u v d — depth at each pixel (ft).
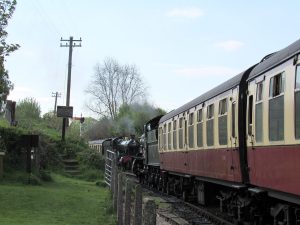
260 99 34.35
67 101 150.10
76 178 93.15
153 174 92.22
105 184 79.77
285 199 30.68
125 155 133.59
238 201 42.39
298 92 27.61
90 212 47.60
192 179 59.82
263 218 37.86
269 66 32.48
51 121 213.66
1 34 54.03
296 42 28.55
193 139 55.47
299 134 27.32
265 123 32.96
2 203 50.42
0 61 54.54
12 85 57.72
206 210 52.85
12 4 54.24
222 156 43.80
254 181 35.60
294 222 31.32
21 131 82.02
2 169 70.59
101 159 103.40
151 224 23.41
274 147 31.24
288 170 28.86
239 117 38.88
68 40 151.94
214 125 46.37
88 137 255.50
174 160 67.82
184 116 60.59
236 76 40.96
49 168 94.58
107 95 263.70
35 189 63.72
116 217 44.14
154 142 89.97
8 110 126.21
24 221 40.73
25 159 79.05
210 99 48.34
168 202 64.39
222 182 45.73
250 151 36.37
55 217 43.68
